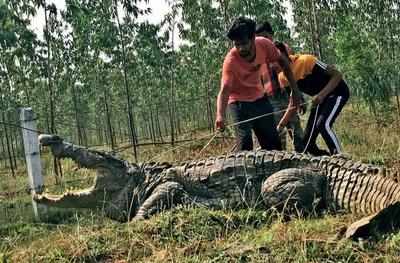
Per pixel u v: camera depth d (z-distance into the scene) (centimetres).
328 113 488
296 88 479
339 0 1241
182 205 405
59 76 1361
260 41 452
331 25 1305
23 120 541
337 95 490
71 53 1359
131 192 444
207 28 1384
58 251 345
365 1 1381
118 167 449
